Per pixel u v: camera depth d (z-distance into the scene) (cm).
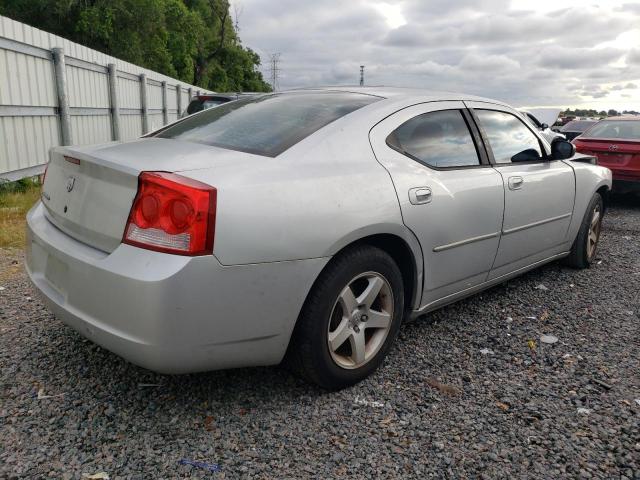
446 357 344
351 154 301
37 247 299
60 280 273
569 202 471
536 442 259
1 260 510
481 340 370
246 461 240
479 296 456
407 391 301
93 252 256
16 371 307
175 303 230
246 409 279
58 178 297
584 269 540
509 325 397
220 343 248
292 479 230
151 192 237
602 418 280
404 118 337
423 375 320
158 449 246
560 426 272
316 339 275
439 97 371
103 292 243
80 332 265
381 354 314
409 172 319
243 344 255
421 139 342
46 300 282
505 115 423
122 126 1354
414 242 316
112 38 2819
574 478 235
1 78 780
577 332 388
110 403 280
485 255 378
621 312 428
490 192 369
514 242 406
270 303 255
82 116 1087
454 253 349
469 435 263
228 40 5412
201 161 264
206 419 269
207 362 250
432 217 324
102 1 2745
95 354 329
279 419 271
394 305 314
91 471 230
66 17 2702
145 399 285
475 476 235
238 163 265
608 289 482
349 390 300
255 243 245
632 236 717
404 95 357
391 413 279
